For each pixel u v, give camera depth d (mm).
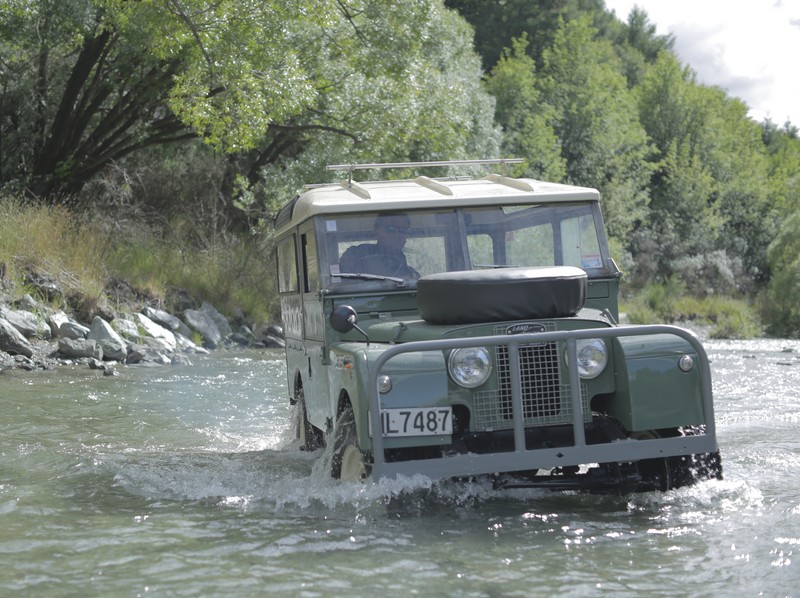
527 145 53281
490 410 6016
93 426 10695
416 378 5852
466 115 30125
